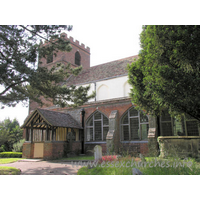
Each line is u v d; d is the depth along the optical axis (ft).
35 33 38.70
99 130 71.41
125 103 66.85
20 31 35.94
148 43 32.68
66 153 62.59
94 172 26.91
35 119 65.36
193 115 31.99
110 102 69.67
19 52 36.76
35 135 73.82
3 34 35.04
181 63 27.78
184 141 43.01
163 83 28.94
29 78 35.94
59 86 44.52
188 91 27.35
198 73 28.32
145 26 41.34
